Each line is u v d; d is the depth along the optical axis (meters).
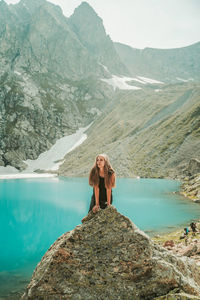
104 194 6.61
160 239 18.56
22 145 139.75
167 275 5.79
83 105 191.75
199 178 49.84
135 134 113.12
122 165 87.56
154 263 5.94
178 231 21.50
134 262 6.00
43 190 49.44
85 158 113.88
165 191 48.09
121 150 99.81
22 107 153.25
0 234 22.02
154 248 6.27
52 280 5.86
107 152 103.81
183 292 5.67
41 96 173.62
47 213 29.83
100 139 133.75
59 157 135.88
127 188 52.12
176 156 78.62
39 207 33.28
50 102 173.00
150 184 58.75
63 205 34.62
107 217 6.41
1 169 128.62
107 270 5.98
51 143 150.50
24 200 38.28
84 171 93.88
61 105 176.00
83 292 5.81
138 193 45.56
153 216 28.27
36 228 23.91
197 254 12.40
